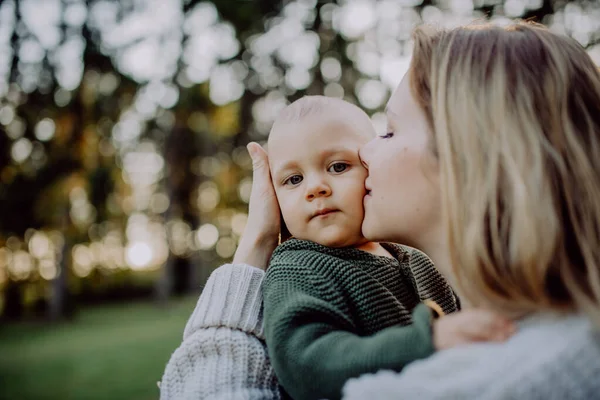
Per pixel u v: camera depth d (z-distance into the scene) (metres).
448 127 0.97
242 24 8.17
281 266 1.14
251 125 9.67
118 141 12.32
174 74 8.91
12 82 8.48
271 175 1.35
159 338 14.48
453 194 0.94
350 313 1.08
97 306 24.72
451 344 0.86
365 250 1.28
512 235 0.87
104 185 12.73
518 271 0.87
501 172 0.91
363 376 0.87
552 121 0.92
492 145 0.92
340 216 1.20
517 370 0.82
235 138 10.66
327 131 1.25
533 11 4.27
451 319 0.89
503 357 0.84
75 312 20.78
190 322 1.19
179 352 1.16
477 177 0.92
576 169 0.90
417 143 1.04
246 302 1.19
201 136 15.02
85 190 12.69
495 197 0.90
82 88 9.40
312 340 0.96
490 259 0.89
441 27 1.13
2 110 9.08
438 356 0.86
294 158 1.25
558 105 0.93
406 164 1.05
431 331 0.88
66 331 17.11
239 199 16.27
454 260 0.94
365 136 1.28
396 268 1.25
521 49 0.98
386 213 1.07
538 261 0.86
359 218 1.21
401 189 1.05
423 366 0.85
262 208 1.37
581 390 0.81
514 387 0.81
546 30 1.03
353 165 1.23
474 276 0.90
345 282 1.12
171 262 24.53
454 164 0.95
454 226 0.94
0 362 12.26
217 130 12.09
